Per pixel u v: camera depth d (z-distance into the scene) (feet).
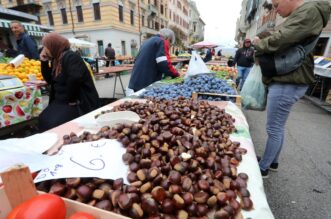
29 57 12.32
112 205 1.88
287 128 10.68
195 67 7.99
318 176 6.57
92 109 6.63
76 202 1.80
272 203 5.42
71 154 2.44
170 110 3.72
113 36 48.75
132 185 2.00
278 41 4.47
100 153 2.48
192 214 1.83
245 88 7.02
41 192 1.92
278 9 4.88
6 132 7.21
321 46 23.88
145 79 8.91
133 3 54.34
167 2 83.15
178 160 2.29
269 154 5.73
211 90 6.44
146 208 1.77
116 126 3.18
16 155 2.30
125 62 38.65
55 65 6.30
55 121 5.96
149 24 66.85
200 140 2.91
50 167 2.21
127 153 2.46
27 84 7.48
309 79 4.81
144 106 4.52
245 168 2.65
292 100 5.01
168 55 8.75
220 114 4.18
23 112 7.01
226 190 2.11
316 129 10.60
